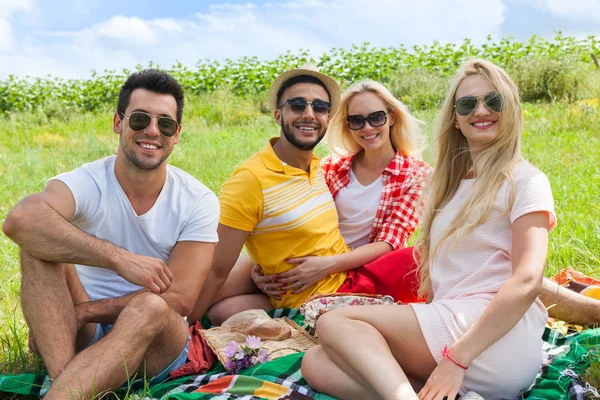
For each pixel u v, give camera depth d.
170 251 3.37
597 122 10.27
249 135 12.28
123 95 3.19
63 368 2.85
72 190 3.14
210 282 3.86
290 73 3.90
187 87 18.81
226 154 10.34
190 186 3.38
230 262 3.85
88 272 3.36
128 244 3.30
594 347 3.14
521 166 2.96
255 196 3.77
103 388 2.79
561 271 4.28
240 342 3.46
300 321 3.77
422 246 3.38
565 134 9.62
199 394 2.95
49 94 19.27
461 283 2.98
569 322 3.66
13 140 12.91
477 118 3.04
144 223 3.26
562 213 5.53
